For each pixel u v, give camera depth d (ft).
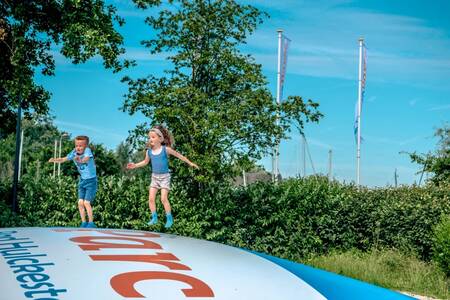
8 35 48.85
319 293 6.36
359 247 49.32
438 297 33.40
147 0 45.75
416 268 38.34
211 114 37.60
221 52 41.22
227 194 42.91
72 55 44.83
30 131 189.98
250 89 41.32
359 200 50.65
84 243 6.97
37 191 38.19
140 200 39.40
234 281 6.00
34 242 6.95
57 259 6.14
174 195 40.63
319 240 46.52
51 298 5.11
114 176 40.60
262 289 5.94
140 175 42.34
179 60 41.57
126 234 7.96
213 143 38.73
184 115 37.96
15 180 39.09
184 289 5.52
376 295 6.92
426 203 45.80
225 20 41.65
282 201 45.47
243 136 39.06
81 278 5.57
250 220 44.60
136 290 5.38
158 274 5.83
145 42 41.70
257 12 41.83
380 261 40.88
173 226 39.75
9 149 188.85
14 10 47.14
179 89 38.29
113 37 45.32
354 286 7.10
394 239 45.73
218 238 42.34
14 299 5.08
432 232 42.14
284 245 45.93
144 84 41.04
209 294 5.50
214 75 42.19
